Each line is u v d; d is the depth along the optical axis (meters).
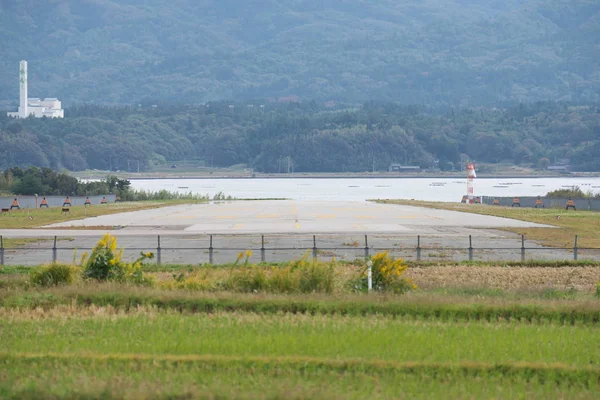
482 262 116.56
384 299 75.81
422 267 111.69
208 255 125.25
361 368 51.53
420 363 52.34
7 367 51.62
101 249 92.75
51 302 76.75
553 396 46.78
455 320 70.25
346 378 49.62
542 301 76.44
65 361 52.84
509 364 52.31
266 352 55.22
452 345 57.22
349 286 86.69
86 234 159.12
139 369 51.25
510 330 63.50
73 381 48.16
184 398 45.41
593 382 49.69
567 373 51.19
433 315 70.44
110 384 47.31
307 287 85.12
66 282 89.31
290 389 47.00
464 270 108.38
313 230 166.62
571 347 57.56
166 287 85.81
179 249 125.12
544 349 56.84
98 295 77.75
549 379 50.44
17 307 72.12
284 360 52.72
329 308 72.81
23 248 133.50
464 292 85.69
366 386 48.00
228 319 67.06
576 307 71.94
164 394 45.53
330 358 53.66
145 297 77.06
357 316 69.75
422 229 170.38
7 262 117.62
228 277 88.25
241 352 55.16
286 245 138.00
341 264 112.50
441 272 106.31
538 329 63.62
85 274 90.88
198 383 48.19
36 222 193.75
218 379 48.84
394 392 46.78
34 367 51.53
